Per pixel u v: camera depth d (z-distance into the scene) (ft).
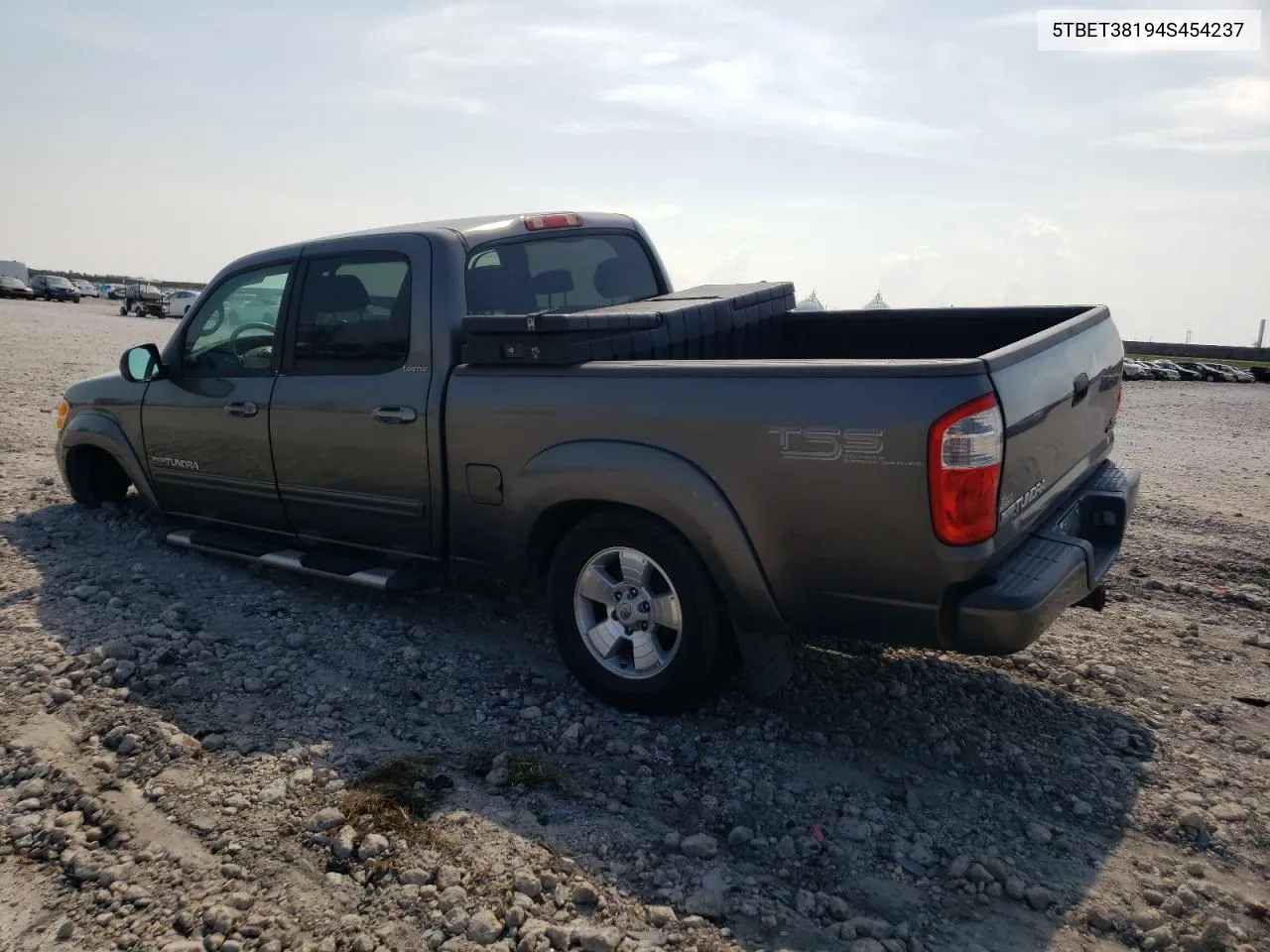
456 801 11.15
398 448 14.97
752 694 12.61
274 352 16.83
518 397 13.51
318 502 16.43
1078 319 13.65
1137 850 10.52
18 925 9.20
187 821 10.68
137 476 19.72
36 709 12.94
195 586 17.61
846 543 11.21
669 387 12.18
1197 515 23.79
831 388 11.08
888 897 9.75
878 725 13.10
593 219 17.90
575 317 12.87
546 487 13.24
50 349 65.62
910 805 11.21
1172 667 14.97
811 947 9.02
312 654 14.97
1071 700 13.89
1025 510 11.71
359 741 12.49
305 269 16.42
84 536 20.17
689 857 10.28
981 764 12.18
